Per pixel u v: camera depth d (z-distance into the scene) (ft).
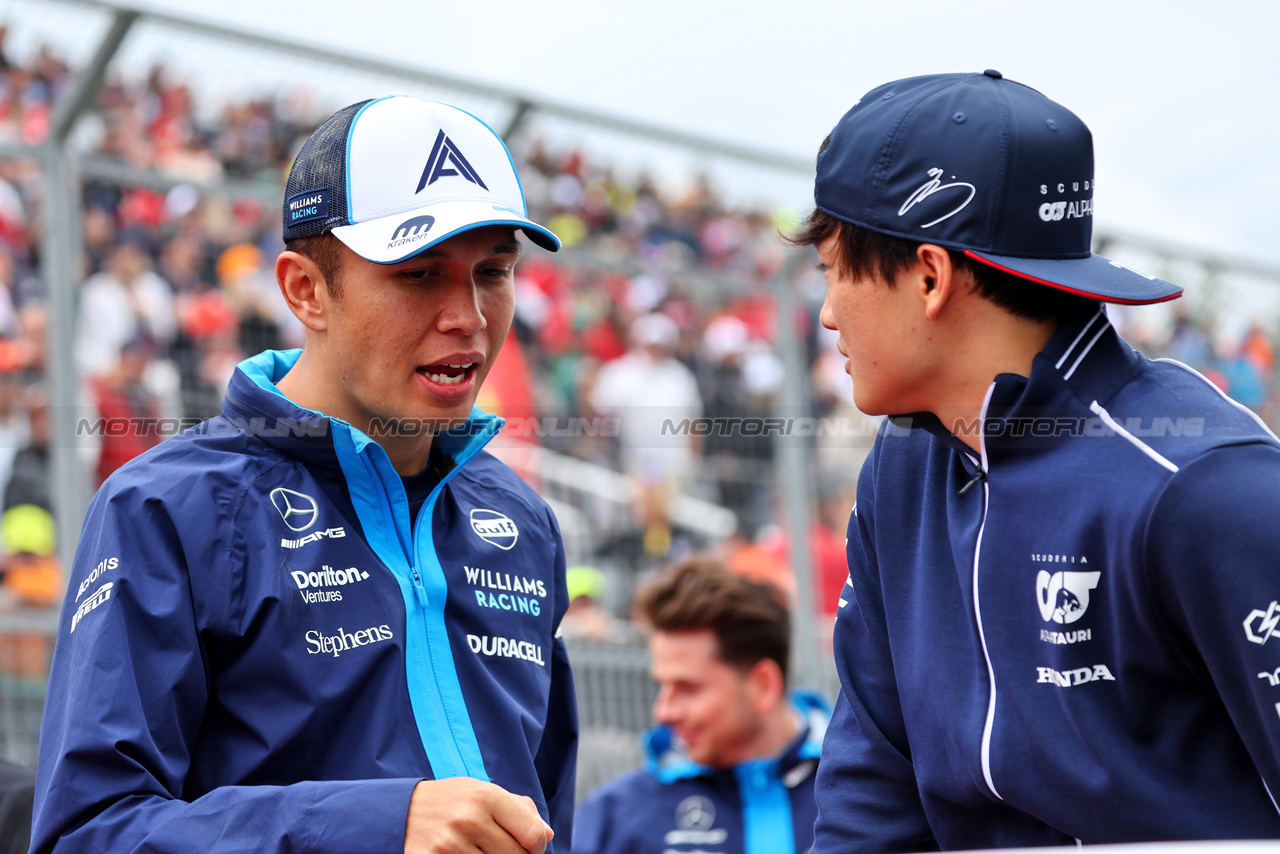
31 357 40.24
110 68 39.37
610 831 33.12
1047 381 15.02
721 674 32.53
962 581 15.92
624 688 46.55
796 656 47.85
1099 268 15.30
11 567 38.11
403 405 16.75
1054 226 15.25
